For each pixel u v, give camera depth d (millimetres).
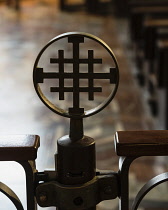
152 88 4824
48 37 8820
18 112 4641
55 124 4301
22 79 5930
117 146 948
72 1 13375
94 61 897
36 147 944
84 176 933
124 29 9617
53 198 955
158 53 3912
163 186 2977
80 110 926
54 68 6242
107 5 12320
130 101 5039
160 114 4348
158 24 4930
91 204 947
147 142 947
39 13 12000
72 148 918
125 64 6738
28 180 959
